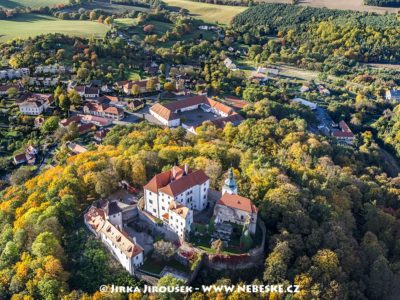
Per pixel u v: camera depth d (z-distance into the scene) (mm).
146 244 186875
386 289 187500
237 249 179000
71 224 197000
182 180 193000
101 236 186375
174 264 177750
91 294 166625
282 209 194250
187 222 182125
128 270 174375
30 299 161875
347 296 174250
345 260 186125
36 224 188375
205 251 177625
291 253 177250
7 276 174625
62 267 173125
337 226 195125
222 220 190125
